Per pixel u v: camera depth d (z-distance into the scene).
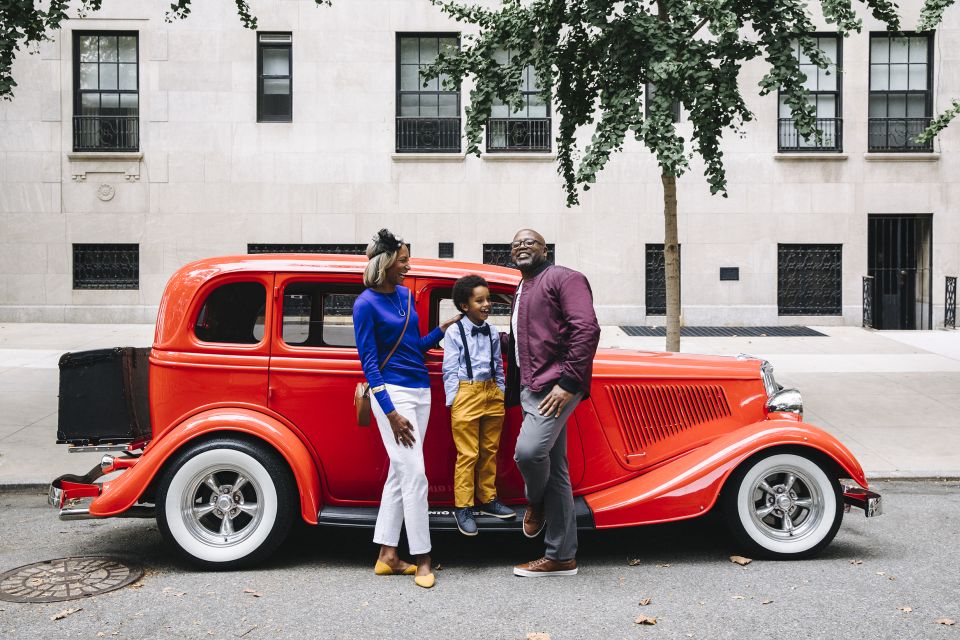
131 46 17.66
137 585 4.50
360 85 17.59
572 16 8.07
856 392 10.45
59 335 15.72
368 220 17.69
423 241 17.69
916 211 17.61
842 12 7.41
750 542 4.87
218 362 4.78
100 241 17.59
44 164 17.52
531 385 4.37
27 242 17.59
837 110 17.70
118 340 15.03
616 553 5.09
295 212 17.66
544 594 4.36
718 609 4.12
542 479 4.45
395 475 4.59
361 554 5.07
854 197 17.59
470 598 4.30
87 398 5.14
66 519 4.68
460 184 17.64
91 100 17.72
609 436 5.08
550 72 8.45
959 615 4.02
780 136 17.67
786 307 17.84
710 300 17.70
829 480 4.86
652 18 7.55
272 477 4.70
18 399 9.86
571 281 4.34
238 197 17.61
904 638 3.76
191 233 17.64
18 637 3.78
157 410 4.81
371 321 4.44
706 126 7.44
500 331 5.00
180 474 4.66
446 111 17.77
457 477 4.66
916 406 9.62
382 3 17.52
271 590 4.42
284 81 17.73
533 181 17.61
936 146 17.70
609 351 5.57
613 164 17.55
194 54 17.48
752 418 5.15
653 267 17.80
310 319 4.84
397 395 4.47
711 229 17.64
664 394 5.12
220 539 4.73
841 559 4.92
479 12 8.76
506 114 17.70
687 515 4.74
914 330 17.52
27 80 17.44
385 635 3.83
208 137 17.55
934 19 8.13
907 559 4.91
